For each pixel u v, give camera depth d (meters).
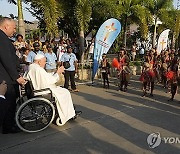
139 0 17.41
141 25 17.05
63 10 13.53
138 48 20.75
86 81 11.56
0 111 3.20
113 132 5.23
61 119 5.45
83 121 5.89
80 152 4.33
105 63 10.21
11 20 4.84
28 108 5.24
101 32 10.58
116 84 11.03
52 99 5.45
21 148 4.52
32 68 5.44
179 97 8.64
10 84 4.80
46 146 4.59
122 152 4.32
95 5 13.59
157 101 8.05
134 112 6.70
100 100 8.06
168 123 5.83
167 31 15.41
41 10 11.73
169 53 11.11
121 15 16.39
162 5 18.78
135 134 5.12
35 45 8.21
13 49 4.95
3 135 5.10
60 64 9.20
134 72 14.62
